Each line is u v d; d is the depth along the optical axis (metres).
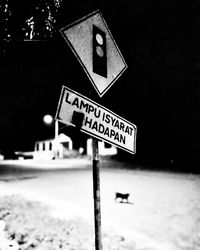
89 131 2.03
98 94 2.16
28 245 4.96
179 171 20.44
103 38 2.22
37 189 12.54
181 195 11.41
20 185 13.61
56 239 5.70
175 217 8.23
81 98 1.99
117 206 9.52
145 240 6.18
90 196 11.31
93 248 5.30
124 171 20.95
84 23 2.05
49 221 7.22
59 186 13.72
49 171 21.84
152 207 9.40
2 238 4.43
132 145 2.44
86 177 17.55
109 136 2.20
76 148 41.31
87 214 8.26
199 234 6.78
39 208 8.66
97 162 2.07
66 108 1.88
